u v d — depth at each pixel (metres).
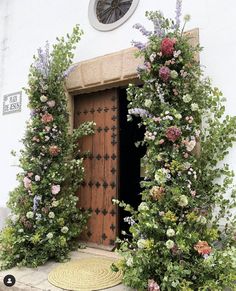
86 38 4.09
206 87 2.92
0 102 4.98
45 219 3.50
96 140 4.07
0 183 4.78
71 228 3.77
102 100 4.07
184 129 2.82
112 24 3.85
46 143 3.72
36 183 3.58
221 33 3.06
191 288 2.43
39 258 3.36
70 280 2.88
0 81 5.02
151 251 2.54
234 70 2.95
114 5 4.02
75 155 4.11
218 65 3.04
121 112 4.16
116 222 3.80
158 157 2.77
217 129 2.85
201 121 3.00
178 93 2.90
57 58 3.82
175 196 2.59
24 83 4.71
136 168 5.03
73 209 3.77
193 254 2.55
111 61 3.79
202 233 2.66
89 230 4.00
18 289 2.79
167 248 2.48
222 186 2.88
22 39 4.83
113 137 3.92
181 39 2.95
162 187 2.69
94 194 4.01
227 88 2.97
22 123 4.64
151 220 2.62
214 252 2.46
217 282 2.39
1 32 5.14
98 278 2.93
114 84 3.85
